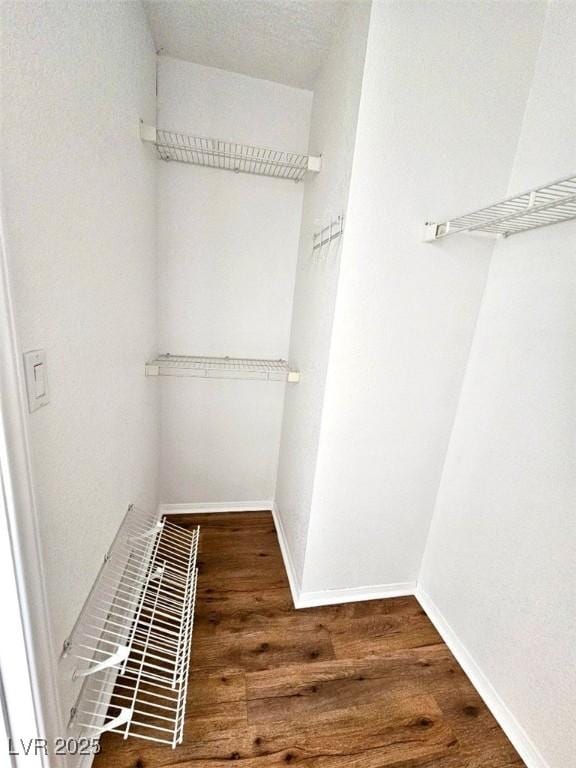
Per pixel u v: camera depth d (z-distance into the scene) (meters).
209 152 1.46
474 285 1.30
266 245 1.79
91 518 0.96
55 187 0.70
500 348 1.24
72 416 0.82
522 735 1.09
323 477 1.39
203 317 1.83
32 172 0.61
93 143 0.88
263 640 1.37
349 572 1.57
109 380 1.07
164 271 1.72
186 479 2.08
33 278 0.63
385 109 1.04
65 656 0.80
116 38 1.01
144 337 1.50
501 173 1.21
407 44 1.00
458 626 1.39
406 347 1.31
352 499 1.45
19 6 0.55
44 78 0.64
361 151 1.06
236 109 1.58
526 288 1.14
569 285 0.99
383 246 1.17
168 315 1.79
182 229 1.68
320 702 1.17
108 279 1.03
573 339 0.98
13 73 0.55
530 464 1.11
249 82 1.56
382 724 1.13
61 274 0.74
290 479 1.81
